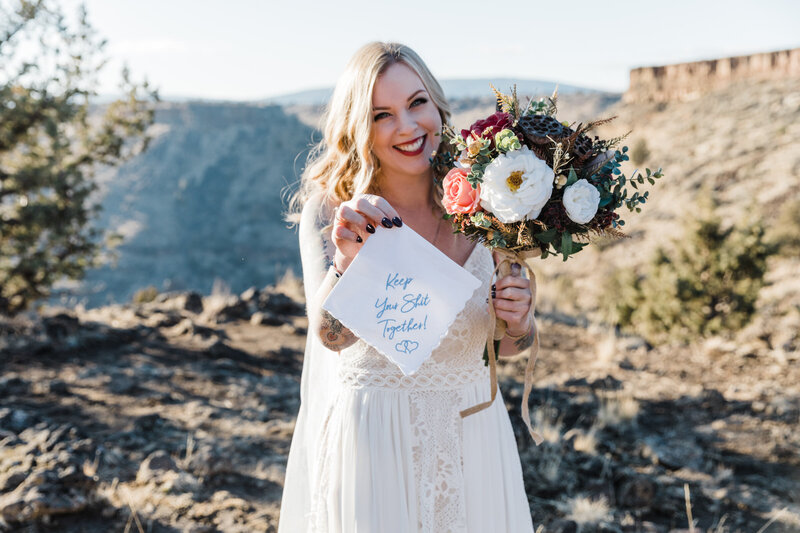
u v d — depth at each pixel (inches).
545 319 359.6
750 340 372.8
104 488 147.9
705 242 579.2
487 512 82.0
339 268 76.7
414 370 72.6
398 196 86.6
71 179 532.7
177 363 251.8
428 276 74.0
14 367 229.6
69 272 552.4
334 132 84.6
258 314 327.0
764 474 183.5
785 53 2829.7
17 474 141.1
